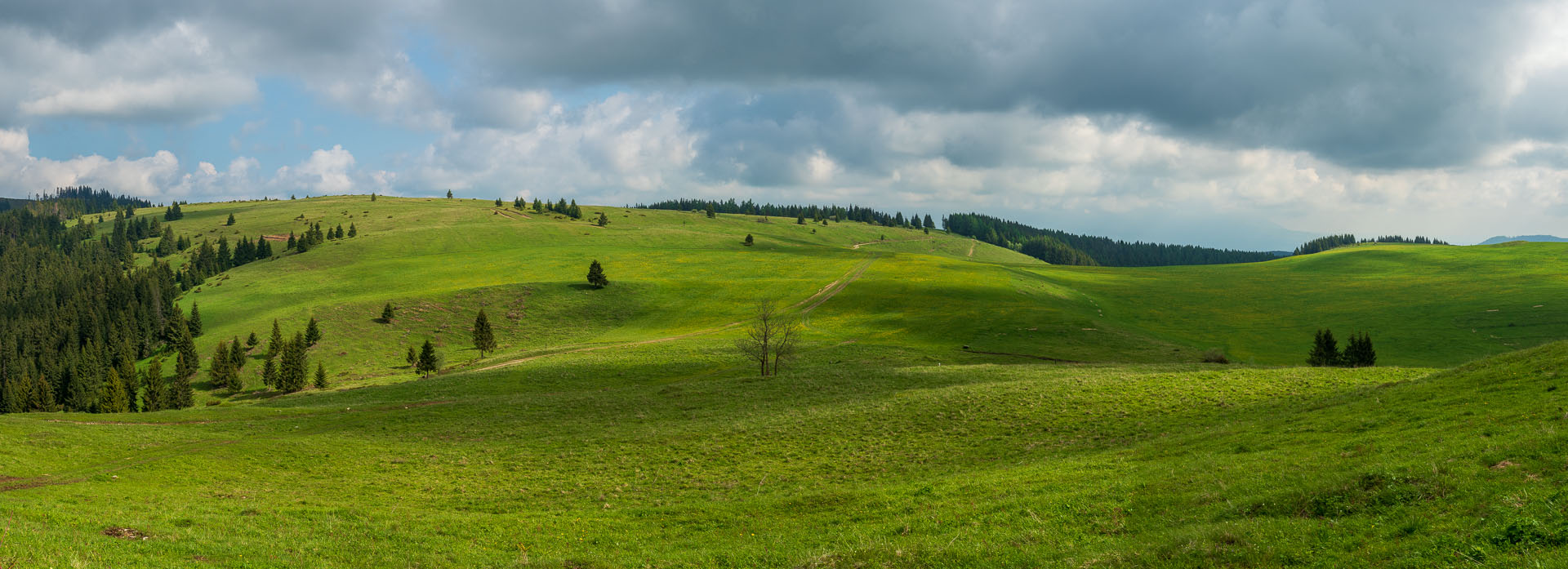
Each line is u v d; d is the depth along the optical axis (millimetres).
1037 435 39562
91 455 44094
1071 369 70688
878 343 114000
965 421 44250
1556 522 12836
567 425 54250
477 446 48188
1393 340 107750
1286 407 37125
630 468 39969
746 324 139125
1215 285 173500
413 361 123000
